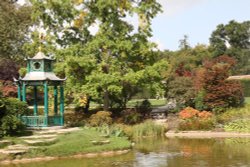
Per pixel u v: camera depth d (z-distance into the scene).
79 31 41.22
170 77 43.31
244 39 112.56
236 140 30.03
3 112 25.45
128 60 40.12
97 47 38.88
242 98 39.94
